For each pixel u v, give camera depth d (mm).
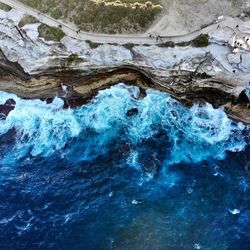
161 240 51156
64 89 66750
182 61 63531
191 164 59000
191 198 55375
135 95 65812
